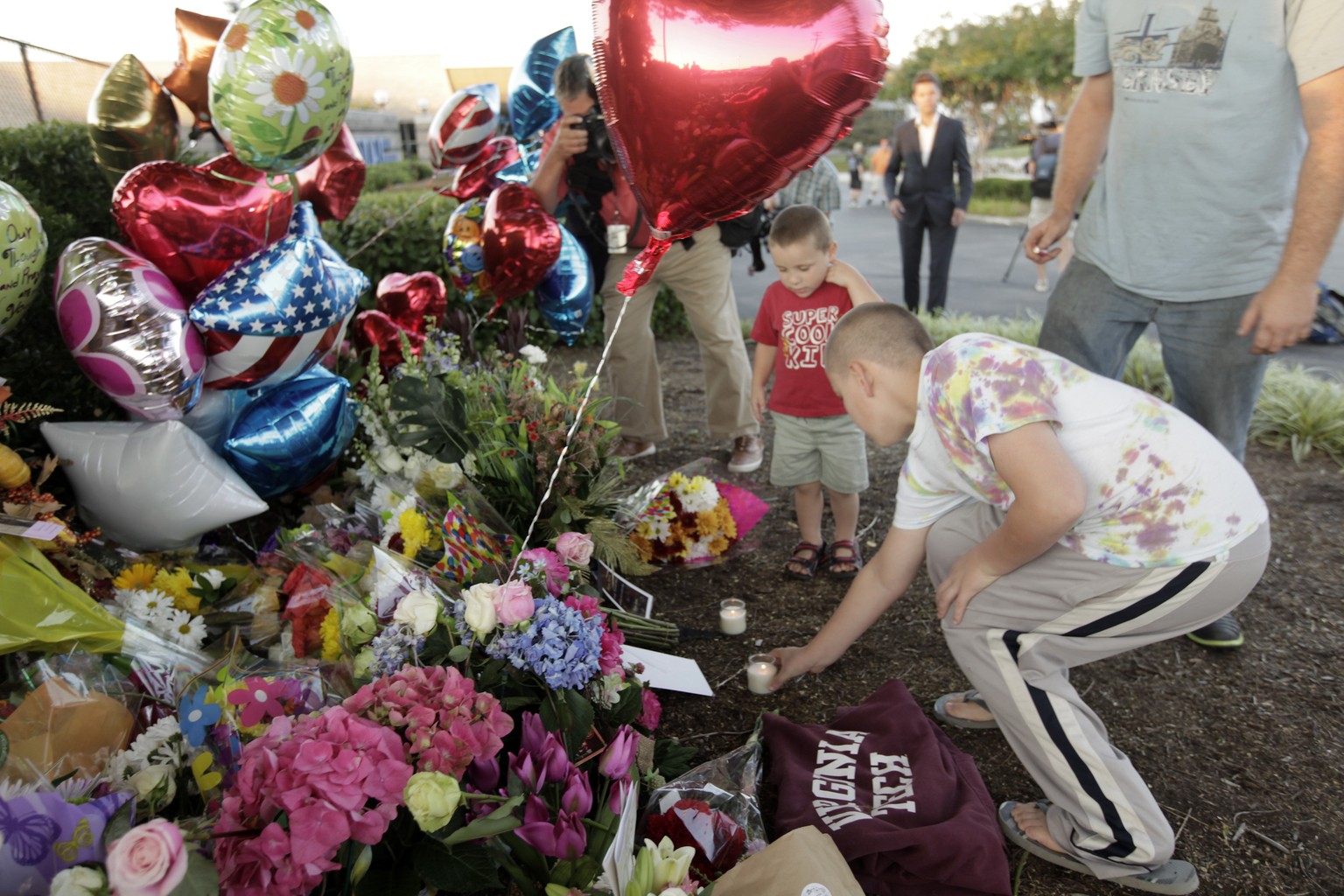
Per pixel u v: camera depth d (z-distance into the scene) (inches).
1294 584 131.6
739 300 415.2
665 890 55.4
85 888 49.0
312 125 99.0
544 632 70.7
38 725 61.7
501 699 71.1
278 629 83.4
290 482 106.7
